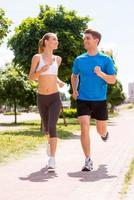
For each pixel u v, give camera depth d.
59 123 33.44
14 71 35.56
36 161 9.58
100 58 8.38
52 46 8.37
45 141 14.81
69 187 6.55
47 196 5.97
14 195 6.04
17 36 21.91
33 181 7.04
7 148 12.09
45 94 8.37
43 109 8.54
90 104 8.38
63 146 13.23
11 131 21.75
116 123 34.72
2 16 16.52
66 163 9.14
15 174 7.73
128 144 13.83
